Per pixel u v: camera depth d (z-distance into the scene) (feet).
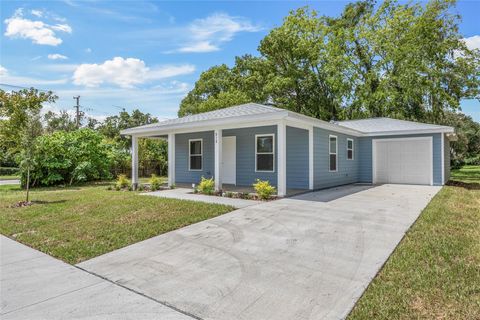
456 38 67.87
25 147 27.86
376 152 46.11
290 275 10.91
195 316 8.38
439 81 66.69
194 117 38.32
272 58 87.10
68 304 9.18
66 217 21.03
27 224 19.40
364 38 77.15
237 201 26.02
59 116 100.17
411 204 24.23
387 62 72.69
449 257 12.13
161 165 68.33
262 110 32.71
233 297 9.40
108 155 54.80
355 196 28.99
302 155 34.91
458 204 24.34
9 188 44.09
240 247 14.11
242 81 90.79
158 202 25.59
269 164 36.86
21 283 10.75
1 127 43.16
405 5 72.18
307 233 15.99
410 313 8.16
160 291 9.96
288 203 24.76
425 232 15.78
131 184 40.88
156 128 37.09
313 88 86.02
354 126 50.37
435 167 41.68
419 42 67.05
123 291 10.03
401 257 12.26
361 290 9.58
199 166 44.29
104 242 15.35
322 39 82.94
